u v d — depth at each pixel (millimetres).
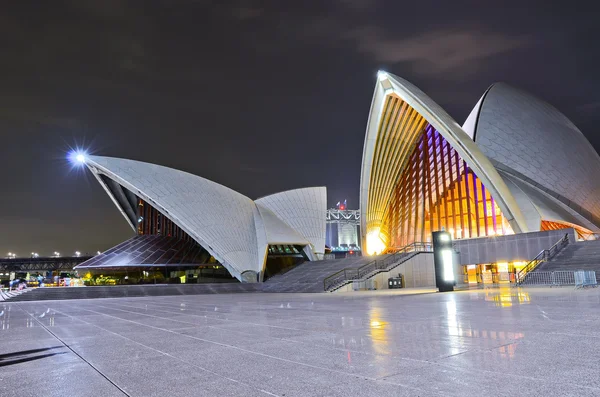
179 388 4074
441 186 40688
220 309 14711
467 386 3688
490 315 9195
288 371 4594
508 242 29078
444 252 22078
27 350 6812
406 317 9469
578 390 3484
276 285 34312
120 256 39938
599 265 21328
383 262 33000
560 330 6703
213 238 37594
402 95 33312
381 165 41562
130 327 9734
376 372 4340
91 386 4293
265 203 45188
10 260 115312
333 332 7480
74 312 15539
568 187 35938
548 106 41594
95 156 38125
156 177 38812
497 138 36406
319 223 44531
